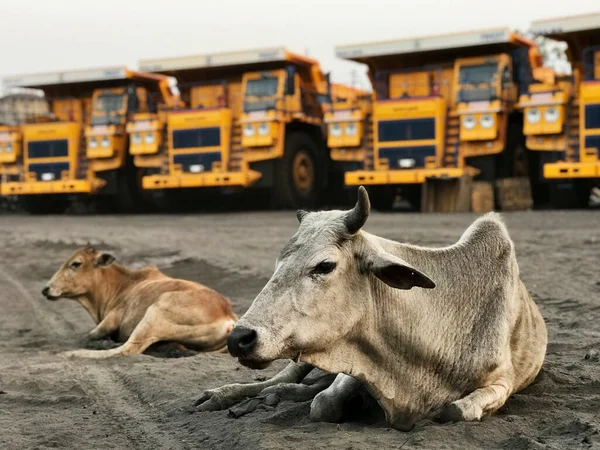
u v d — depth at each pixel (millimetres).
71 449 3826
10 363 5855
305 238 3664
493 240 4250
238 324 3443
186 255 11703
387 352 3777
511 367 4082
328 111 19016
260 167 20266
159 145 20984
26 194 23328
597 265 8930
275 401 4250
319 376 4516
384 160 18359
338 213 3777
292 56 19875
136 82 22594
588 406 4066
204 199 22531
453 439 3502
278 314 3484
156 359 5793
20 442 3916
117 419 4328
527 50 18688
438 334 3896
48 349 6578
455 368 3932
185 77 21500
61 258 12617
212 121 20062
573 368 4906
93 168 22328
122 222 17984
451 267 4078
